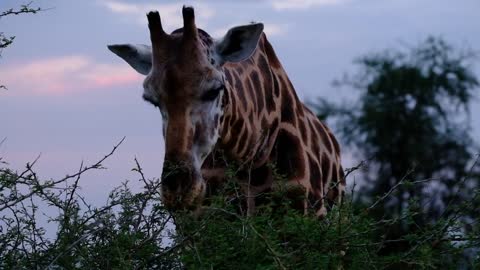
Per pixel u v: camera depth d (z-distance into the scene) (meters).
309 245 9.95
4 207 9.14
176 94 11.91
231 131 13.28
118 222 9.42
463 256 10.74
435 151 33.91
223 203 10.38
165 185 11.50
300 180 14.29
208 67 12.17
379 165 33.62
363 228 10.30
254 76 14.06
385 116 35.16
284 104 14.66
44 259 9.23
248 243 9.65
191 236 9.53
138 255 9.48
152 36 12.30
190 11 12.24
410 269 10.67
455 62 36.59
